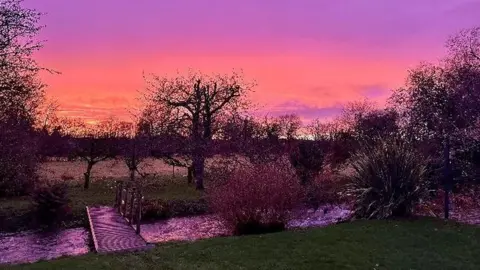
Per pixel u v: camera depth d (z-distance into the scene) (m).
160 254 11.91
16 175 26.61
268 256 11.33
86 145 41.19
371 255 11.16
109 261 11.14
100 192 31.28
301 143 32.28
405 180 15.82
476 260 10.73
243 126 36.91
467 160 23.41
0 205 23.92
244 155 31.92
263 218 16.45
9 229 21.16
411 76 35.94
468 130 24.30
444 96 29.09
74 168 44.94
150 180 37.41
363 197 16.52
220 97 36.69
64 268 10.45
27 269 10.52
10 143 24.89
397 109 35.53
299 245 12.30
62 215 22.58
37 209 22.16
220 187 17.72
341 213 21.97
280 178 16.92
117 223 18.98
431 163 19.36
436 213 18.00
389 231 13.55
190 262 10.96
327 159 31.95
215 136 35.62
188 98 36.34
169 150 36.59
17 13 19.38
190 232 19.97
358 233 13.41
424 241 12.40
